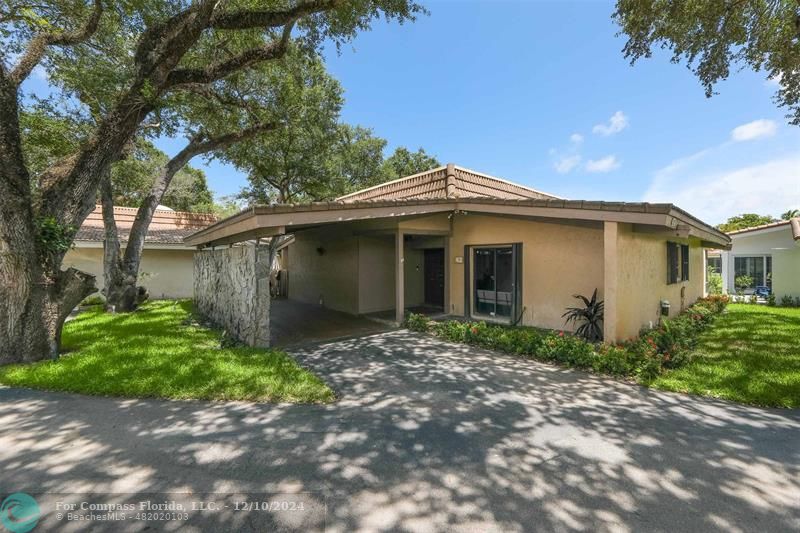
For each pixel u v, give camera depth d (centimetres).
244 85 1141
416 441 346
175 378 495
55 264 621
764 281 1544
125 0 657
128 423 380
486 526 231
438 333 836
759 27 820
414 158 3588
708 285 1761
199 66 955
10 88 567
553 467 300
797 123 931
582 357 583
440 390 489
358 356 665
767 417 398
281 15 707
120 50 822
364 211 707
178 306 1340
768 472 293
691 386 483
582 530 228
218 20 693
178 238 1670
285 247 1725
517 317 905
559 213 677
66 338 762
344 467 300
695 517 240
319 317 1123
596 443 341
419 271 1300
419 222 992
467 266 1031
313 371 574
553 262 846
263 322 707
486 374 557
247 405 433
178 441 342
